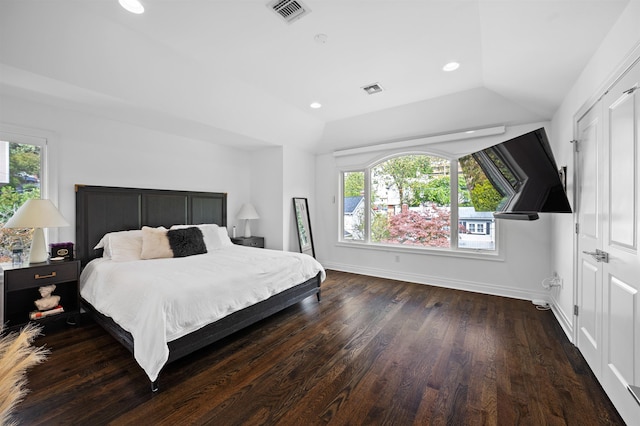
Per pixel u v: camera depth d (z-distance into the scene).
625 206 1.53
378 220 4.71
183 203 3.97
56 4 1.84
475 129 3.70
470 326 2.68
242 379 1.87
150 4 1.86
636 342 1.42
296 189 4.91
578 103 2.21
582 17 1.61
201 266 2.62
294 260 3.07
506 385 1.79
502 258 3.57
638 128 1.41
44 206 2.47
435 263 4.08
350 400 1.67
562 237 2.72
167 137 3.82
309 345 2.33
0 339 0.62
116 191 3.29
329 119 4.17
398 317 2.91
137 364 2.02
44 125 2.80
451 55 2.45
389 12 1.92
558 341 2.37
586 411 1.57
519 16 1.72
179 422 1.49
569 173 2.45
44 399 1.64
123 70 2.44
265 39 2.24
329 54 2.46
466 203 3.86
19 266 2.44
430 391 1.74
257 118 3.70
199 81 2.83
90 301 2.51
